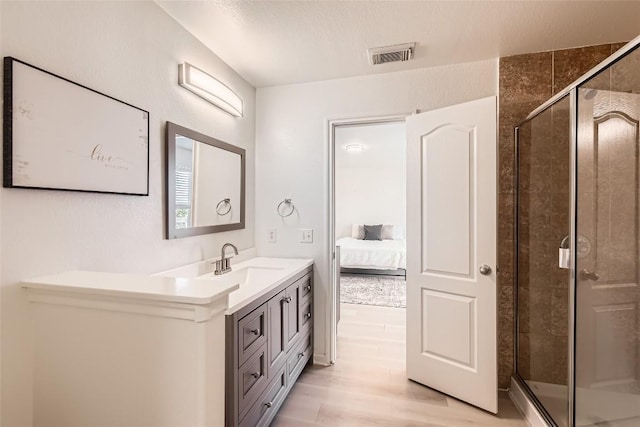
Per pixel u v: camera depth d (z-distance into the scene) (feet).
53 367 3.49
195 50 6.03
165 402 3.19
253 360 4.77
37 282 3.35
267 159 8.45
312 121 8.10
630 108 4.45
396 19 5.43
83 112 3.85
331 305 8.00
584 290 5.13
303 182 8.18
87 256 4.01
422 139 6.91
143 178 4.78
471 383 6.20
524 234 6.59
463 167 6.31
